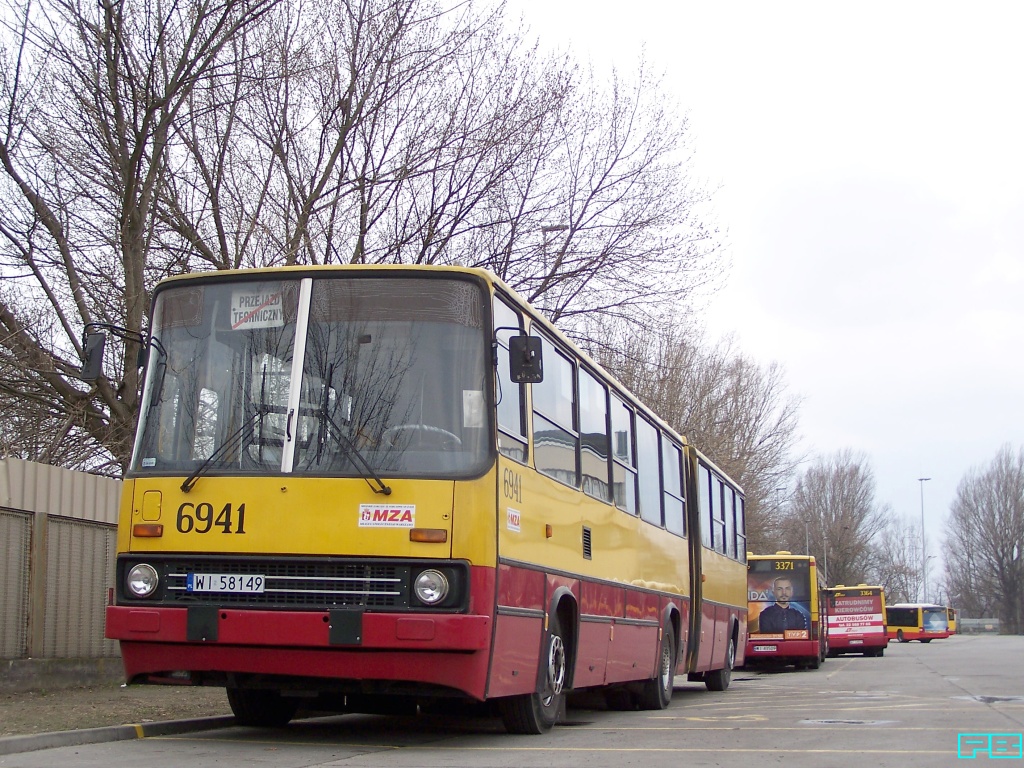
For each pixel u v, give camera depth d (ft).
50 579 46.70
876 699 52.75
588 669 37.35
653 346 117.08
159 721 34.24
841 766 26.09
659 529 49.85
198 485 28.14
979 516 368.48
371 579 26.99
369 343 29.01
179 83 62.59
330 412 28.40
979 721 38.42
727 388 167.84
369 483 27.43
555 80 77.20
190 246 72.79
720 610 65.62
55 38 62.59
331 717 41.68
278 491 27.71
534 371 28.66
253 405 28.81
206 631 27.25
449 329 29.07
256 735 33.22
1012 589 360.07
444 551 26.99
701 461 61.52
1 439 60.85
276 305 29.66
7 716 35.01
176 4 63.62
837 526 314.35
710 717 42.45
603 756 27.81
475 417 28.37
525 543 30.42
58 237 63.62
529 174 77.20
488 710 36.68
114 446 64.08
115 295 67.10
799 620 117.29
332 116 73.82
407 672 26.73
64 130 65.10
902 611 268.41
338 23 74.54
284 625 26.86
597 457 39.68
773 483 187.52
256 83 68.13
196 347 29.84
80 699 42.24
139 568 28.04
